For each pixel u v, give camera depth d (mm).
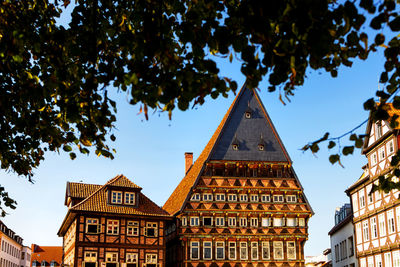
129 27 9398
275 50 6062
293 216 46906
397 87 7473
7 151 10805
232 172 47625
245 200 46844
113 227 42562
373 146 37406
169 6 8758
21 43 7668
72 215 42969
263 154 48625
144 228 43469
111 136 9625
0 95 9875
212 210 45781
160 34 6867
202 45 6723
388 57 7230
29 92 8664
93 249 41438
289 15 5629
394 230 33969
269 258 45531
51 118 10367
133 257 42406
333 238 52906
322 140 6812
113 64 9062
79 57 9094
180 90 6516
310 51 5812
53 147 10773
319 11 5465
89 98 8742
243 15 5996
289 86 7039
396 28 6082
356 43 6996
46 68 9977
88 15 8992
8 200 12016
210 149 49594
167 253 51750
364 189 40312
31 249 96375
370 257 38562
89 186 49781
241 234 45688
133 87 6449
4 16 9031
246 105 50812
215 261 44844
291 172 48375
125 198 43906
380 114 7168
